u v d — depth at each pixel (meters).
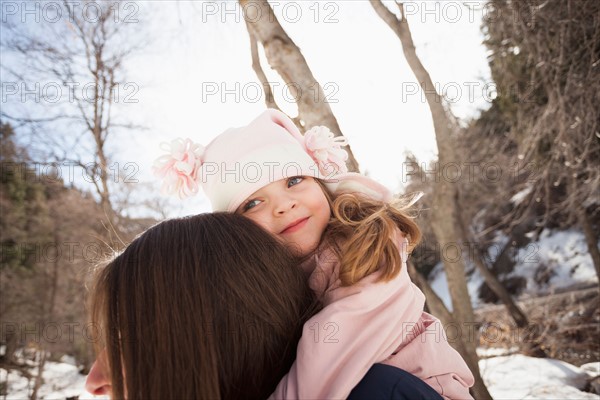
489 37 6.86
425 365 0.94
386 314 0.92
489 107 8.99
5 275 11.74
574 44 5.19
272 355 0.85
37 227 11.88
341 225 1.11
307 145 1.33
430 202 5.01
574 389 4.49
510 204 12.37
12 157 9.43
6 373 8.53
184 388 0.77
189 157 1.27
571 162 5.54
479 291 14.57
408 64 4.48
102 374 0.88
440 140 4.61
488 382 5.05
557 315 8.10
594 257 8.93
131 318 0.82
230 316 0.82
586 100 5.05
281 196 1.15
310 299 0.99
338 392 0.77
